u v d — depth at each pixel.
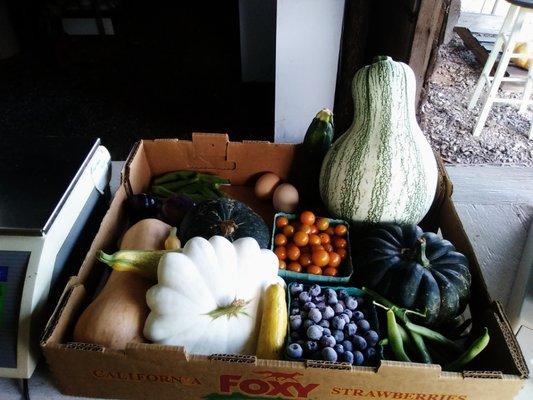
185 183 1.32
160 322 0.85
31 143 1.12
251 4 2.26
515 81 2.16
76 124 2.35
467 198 1.42
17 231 0.86
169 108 2.46
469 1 2.88
